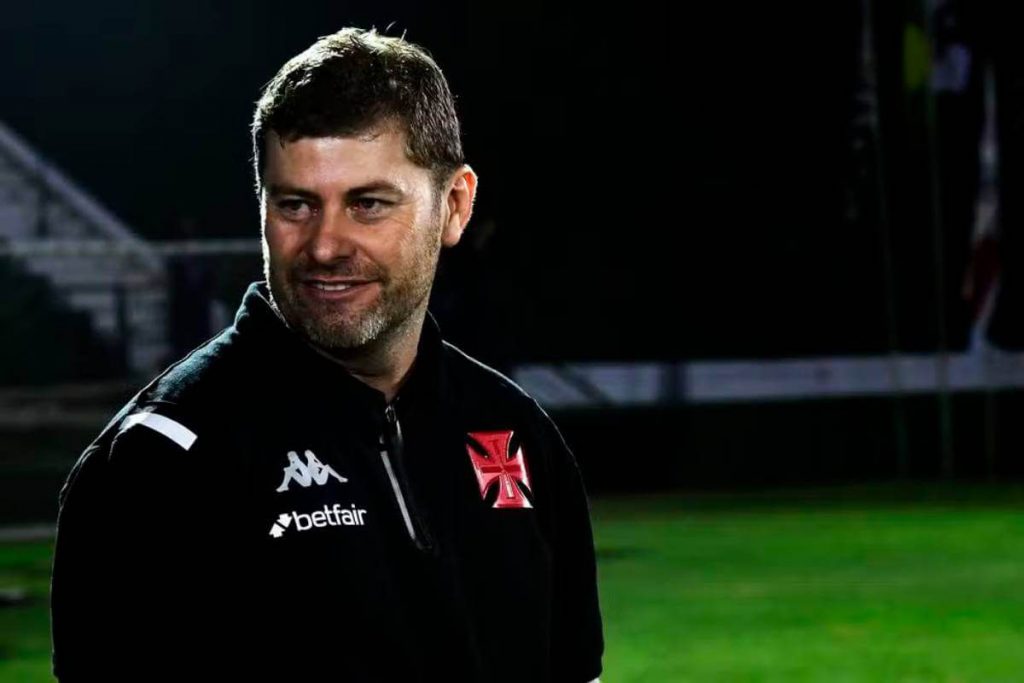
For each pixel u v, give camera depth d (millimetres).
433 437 4707
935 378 35625
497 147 37469
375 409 4531
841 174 36562
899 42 35344
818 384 35906
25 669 15773
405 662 4422
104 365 36812
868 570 21719
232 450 4367
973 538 24719
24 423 31719
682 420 33812
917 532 25516
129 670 4289
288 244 4375
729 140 37281
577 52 37656
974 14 35656
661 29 37500
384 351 4570
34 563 23953
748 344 36969
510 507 4812
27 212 40094
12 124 41125
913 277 35938
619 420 33656
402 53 4418
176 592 4312
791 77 37094
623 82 37594
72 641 4320
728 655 16328
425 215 4445
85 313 37656
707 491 33281
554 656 5195
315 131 4281
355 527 4414
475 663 4559
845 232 36750
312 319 4414
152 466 4305
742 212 37188
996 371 35656
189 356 4582
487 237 25672
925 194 35562
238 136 40719
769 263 37031
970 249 35969
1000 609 18828
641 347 36875
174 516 4305
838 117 36875
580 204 37312
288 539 4355
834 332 36750
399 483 4578
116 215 40594
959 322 36125
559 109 37625
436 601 4516
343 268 4352
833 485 33938
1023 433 35250
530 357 36469
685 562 22547
